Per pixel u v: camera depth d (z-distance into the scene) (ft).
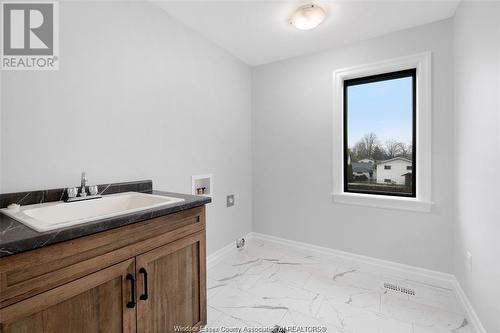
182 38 6.55
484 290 4.32
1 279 2.23
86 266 2.86
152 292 3.64
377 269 7.23
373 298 5.85
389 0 5.48
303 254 8.46
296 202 8.70
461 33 5.41
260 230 9.57
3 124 3.63
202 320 4.54
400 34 6.75
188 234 4.26
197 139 7.12
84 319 2.85
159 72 5.96
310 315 5.24
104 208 4.47
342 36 7.14
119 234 3.19
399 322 5.00
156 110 5.90
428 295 5.96
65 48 4.26
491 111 3.97
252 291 6.16
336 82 7.77
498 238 3.79
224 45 7.79
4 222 2.96
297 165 8.63
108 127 4.93
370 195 7.41
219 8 5.92
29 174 3.87
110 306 3.11
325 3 5.61
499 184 3.75
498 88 3.73
